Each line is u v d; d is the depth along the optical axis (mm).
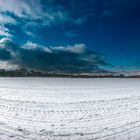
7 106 8641
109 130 5336
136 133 5082
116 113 7621
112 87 20953
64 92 14609
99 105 9312
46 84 24109
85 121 6305
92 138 4645
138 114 7500
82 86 21609
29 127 5516
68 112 7578
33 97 11570
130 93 14992
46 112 7504
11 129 5289
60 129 5371
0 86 19672
